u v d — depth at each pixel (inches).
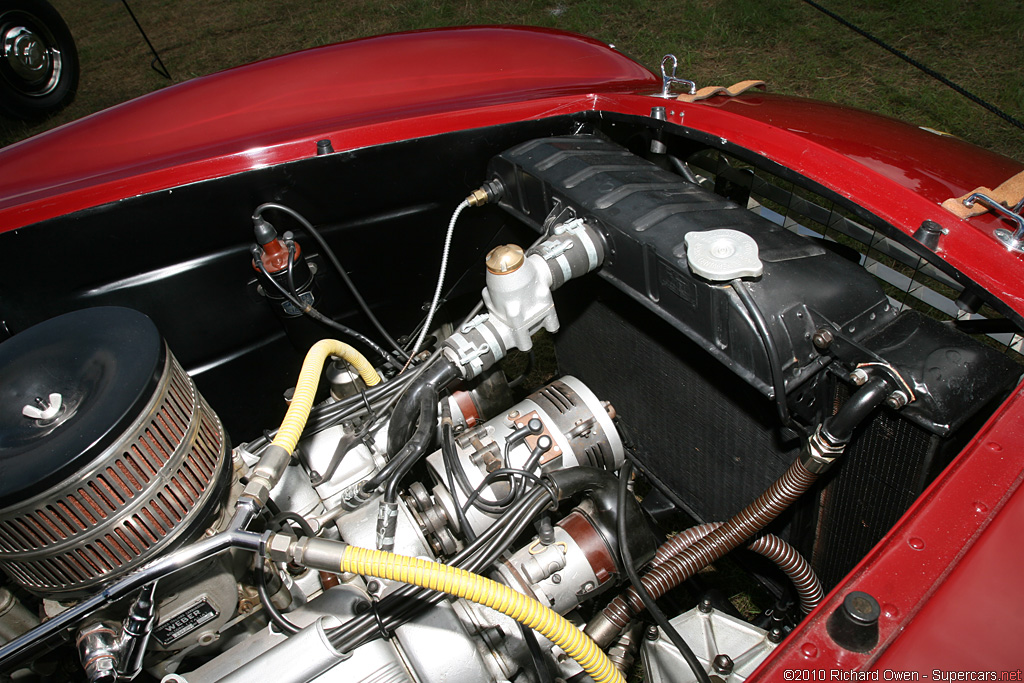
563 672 50.9
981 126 148.3
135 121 75.9
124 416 37.0
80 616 36.6
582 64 87.3
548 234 58.1
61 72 207.6
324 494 54.7
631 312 62.6
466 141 66.9
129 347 40.6
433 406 53.1
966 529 39.7
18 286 56.9
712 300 46.7
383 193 66.9
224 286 65.0
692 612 59.1
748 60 183.3
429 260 74.4
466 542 53.9
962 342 44.0
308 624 46.0
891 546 39.4
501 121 68.3
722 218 52.6
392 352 79.6
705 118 64.2
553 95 76.6
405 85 79.8
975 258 47.8
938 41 178.5
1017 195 52.1
